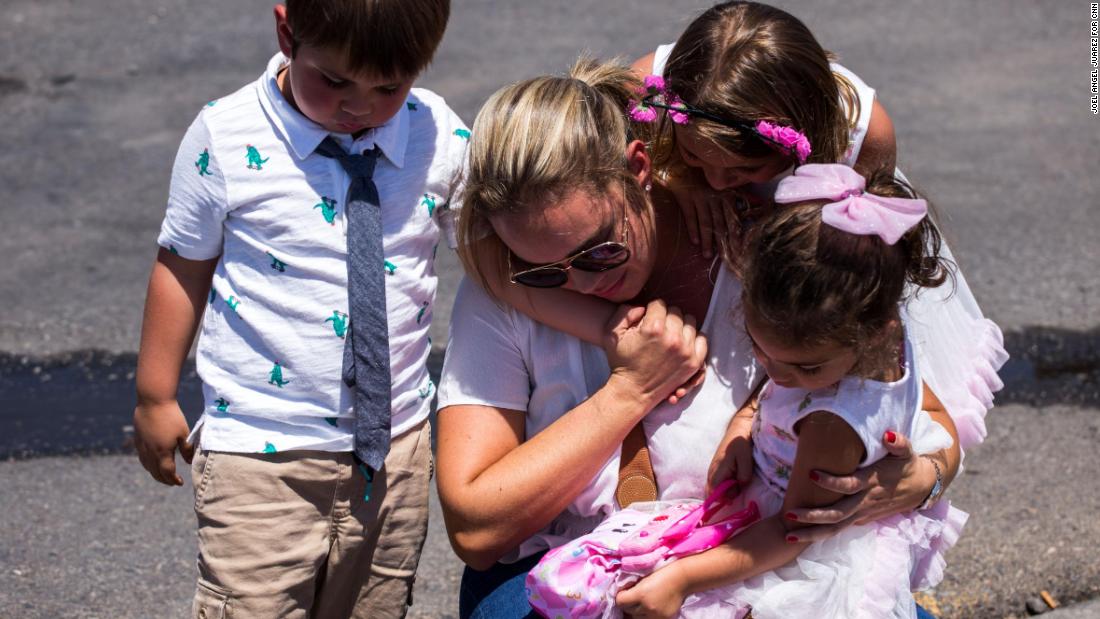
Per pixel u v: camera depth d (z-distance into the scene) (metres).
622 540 2.25
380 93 2.51
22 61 7.24
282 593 2.60
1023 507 3.59
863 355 2.12
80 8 8.07
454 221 2.72
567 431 2.34
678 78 2.44
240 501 2.59
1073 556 3.34
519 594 2.40
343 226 2.62
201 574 2.64
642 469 2.43
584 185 2.21
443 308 4.81
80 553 3.46
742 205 2.49
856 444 2.18
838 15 8.12
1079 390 4.25
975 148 6.26
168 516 3.65
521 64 7.06
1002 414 4.11
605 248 2.25
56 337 4.60
